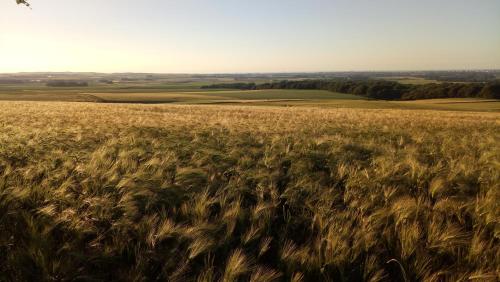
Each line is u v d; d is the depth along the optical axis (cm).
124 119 1619
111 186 478
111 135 995
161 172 545
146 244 347
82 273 305
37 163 609
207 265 316
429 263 318
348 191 478
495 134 1151
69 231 355
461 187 499
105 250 331
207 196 458
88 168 551
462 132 1255
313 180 544
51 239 337
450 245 334
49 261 305
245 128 1234
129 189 458
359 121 1678
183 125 1355
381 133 1174
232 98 7525
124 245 342
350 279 312
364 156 747
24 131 1020
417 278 304
